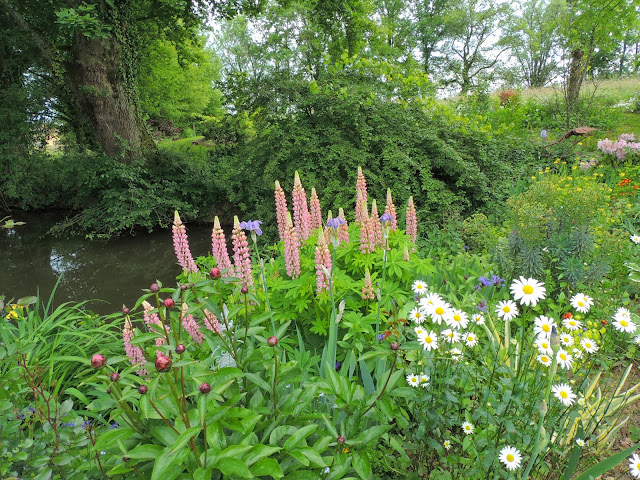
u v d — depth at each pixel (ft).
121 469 5.16
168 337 5.73
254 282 11.55
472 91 44.83
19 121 41.83
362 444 5.99
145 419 5.60
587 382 8.41
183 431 4.85
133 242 39.63
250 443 5.14
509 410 6.92
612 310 10.58
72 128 45.03
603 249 12.21
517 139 31.58
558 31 40.34
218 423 5.18
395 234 12.70
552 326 6.93
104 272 32.99
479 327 9.63
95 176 40.24
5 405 6.41
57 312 13.85
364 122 26.40
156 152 44.06
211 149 49.03
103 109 40.06
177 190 41.78
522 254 12.65
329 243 12.03
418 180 25.35
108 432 5.11
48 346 12.11
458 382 7.41
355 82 29.45
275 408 5.95
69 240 40.65
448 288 12.96
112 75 39.99
